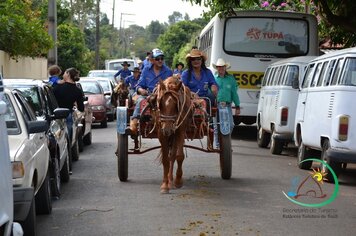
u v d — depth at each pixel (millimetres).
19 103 9680
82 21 69125
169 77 11359
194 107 11602
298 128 14766
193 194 11281
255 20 20984
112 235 8562
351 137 11797
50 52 27000
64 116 11258
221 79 16438
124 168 12445
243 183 12445
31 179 8227
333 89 12234
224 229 8805
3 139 5633
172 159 11391
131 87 21000
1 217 5332
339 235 8562
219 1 18953
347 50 12266
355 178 13398
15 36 25234
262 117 18328
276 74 17391
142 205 10406
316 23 21016
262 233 8602
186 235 8500
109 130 24141
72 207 10328
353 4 17984
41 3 41344
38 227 9031
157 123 11062
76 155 15500
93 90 25672
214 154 16656
